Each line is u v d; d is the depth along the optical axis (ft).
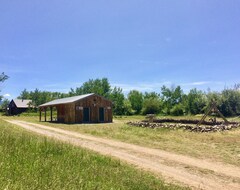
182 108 261.85
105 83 324.19
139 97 297.12
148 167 41.81
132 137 74.54
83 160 34.14
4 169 20.66
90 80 336.29
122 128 101.96
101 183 24.72
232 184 34.94
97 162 36.91
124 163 41.96
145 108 277.64
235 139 71.82
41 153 32.17
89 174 27.37
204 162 46.34
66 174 24.09
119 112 279.69
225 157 50.62
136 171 36.42
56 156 33.06
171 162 45.88
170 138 73.05
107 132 85.76
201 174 39.06
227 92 208.64
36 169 23.24
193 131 90.48
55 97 383.86
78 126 114.11
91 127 108.06
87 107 147.33
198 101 251.19
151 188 29.22
